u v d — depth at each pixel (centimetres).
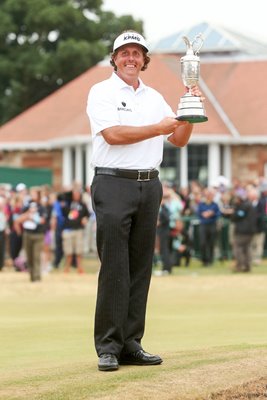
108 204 941
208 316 1712
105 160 946
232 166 4444
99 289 948
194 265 3328
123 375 900
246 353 1018
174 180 4309
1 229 3098
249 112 4491
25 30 6012
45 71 5819
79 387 856
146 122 946
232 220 3008
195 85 918
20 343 1303
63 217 3002
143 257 969
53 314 1809
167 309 1886
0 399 828
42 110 4841
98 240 952
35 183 4162
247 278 2759
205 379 877
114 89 938
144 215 956
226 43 4844
